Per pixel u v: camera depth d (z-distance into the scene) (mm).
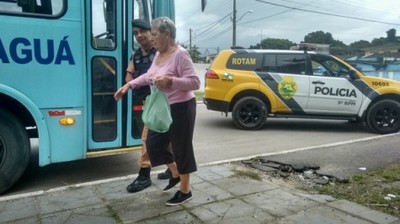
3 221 3758
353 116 9102
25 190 4797
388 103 8867
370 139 7535
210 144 7668
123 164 5906
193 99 3975
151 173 5188
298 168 5348
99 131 5070
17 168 4633
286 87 9070
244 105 9227
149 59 4535
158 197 4348
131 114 5270
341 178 4918
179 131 3924
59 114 4672
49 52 4547
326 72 9148
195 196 4348
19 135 4629
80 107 4809
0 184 4551
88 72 4895
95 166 5797
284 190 4551
